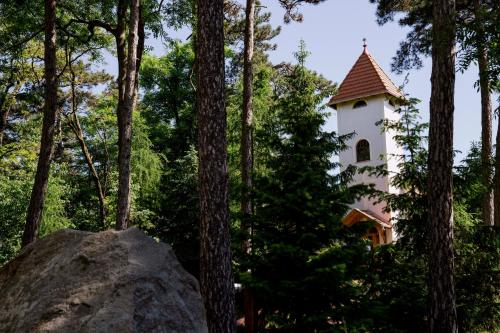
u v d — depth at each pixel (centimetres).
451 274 804
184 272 369
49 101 1155
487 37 734
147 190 2166
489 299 904
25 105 2461
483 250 948
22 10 1449
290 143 866
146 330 295
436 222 820
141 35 1669
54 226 2089
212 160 758
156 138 3278
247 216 832
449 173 824
